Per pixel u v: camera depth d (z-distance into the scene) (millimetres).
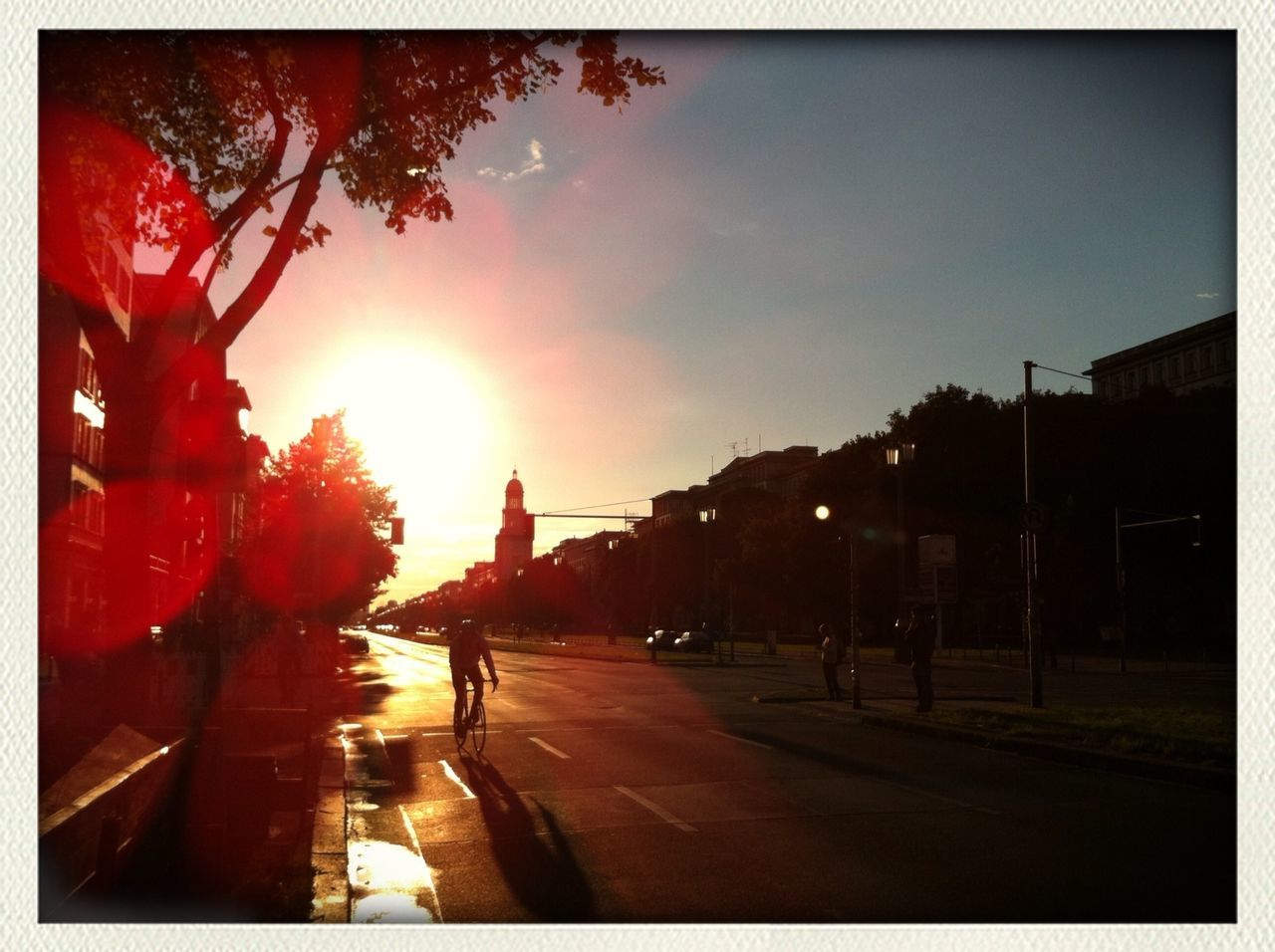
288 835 8859
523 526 51750
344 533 47250
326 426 48250
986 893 6867
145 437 9797
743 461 153125
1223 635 54781
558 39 10656
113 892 6160
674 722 19359
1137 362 102500
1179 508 53281
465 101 11352
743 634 98062
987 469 55969
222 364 10883
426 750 15625
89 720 9172
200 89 10586
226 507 64125
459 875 7742
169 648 44625
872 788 11461
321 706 23391
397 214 12320
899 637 46000
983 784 11633
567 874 7703
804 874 7488
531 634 145750
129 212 11633
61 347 46875
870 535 22562
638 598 112125
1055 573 54031
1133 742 13289
